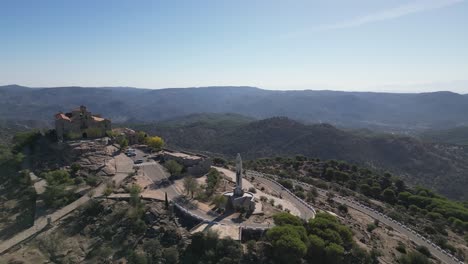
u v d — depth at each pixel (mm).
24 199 79000
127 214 70562
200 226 65125
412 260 63250
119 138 123688
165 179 93938
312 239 58875
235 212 73750
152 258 57969
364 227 81562
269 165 161375
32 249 61406
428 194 138125
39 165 95000
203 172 107000
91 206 72938
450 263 69875
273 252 57750
